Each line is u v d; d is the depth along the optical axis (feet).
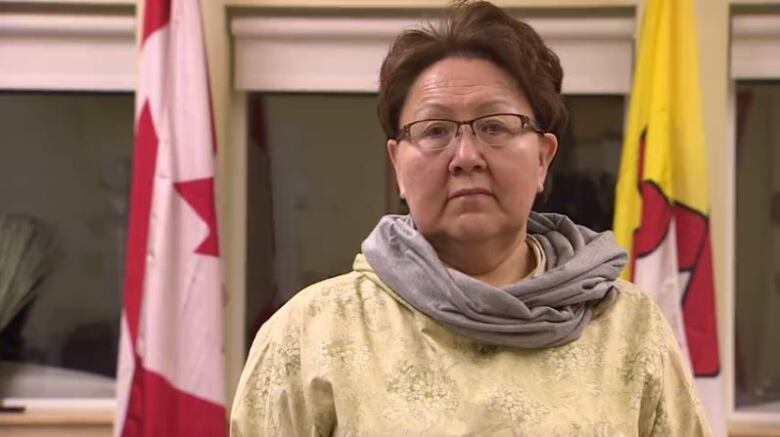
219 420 6.11
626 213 6.28
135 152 6.23
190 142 6.22
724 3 6.73
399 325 2.88
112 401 7.21
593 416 2.71
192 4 6.31
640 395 2.81
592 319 2.96
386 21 6.95
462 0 3.12
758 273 7.18
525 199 2.89
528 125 2.89
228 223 7.01
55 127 7.26
